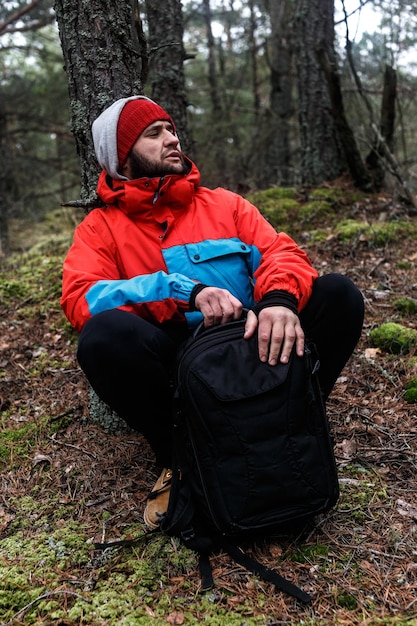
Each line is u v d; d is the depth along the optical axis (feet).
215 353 5.31
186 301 5.84
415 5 15.92
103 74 7.82
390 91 16.25
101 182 6.64
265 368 5.31
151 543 5.76
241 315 5.81
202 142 27.17
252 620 4.80
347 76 18.52
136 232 6.42
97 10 7.70
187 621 4.84
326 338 6.15
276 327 5.41
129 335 5.46
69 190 36.78
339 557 5.40
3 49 27.45
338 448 7.00
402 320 10.09
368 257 12.88
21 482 7.12
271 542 5.69
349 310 6.02
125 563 5.56
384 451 6.86
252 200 16.57
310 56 17.53
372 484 6.34
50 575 5.47
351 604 4.90
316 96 17.60
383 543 5.53
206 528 5.64
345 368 8.81
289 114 28.37
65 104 31.42
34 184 35.96
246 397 5.16
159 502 6.11
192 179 6.55
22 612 5.10
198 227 6.54
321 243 13.75
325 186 17.12
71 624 4.91
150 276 5.99
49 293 12.45
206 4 31.45
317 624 4.72
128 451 7.43
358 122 20.81
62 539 5.95
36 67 33.60
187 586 5.21
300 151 18.58
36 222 30.50
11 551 5.84
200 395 5.17
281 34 27.91
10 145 33.50
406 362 8.70
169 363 5.83
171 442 6.12
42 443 7.86
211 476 5.24
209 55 31.78
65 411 8.51
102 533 6.03
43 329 11.20
